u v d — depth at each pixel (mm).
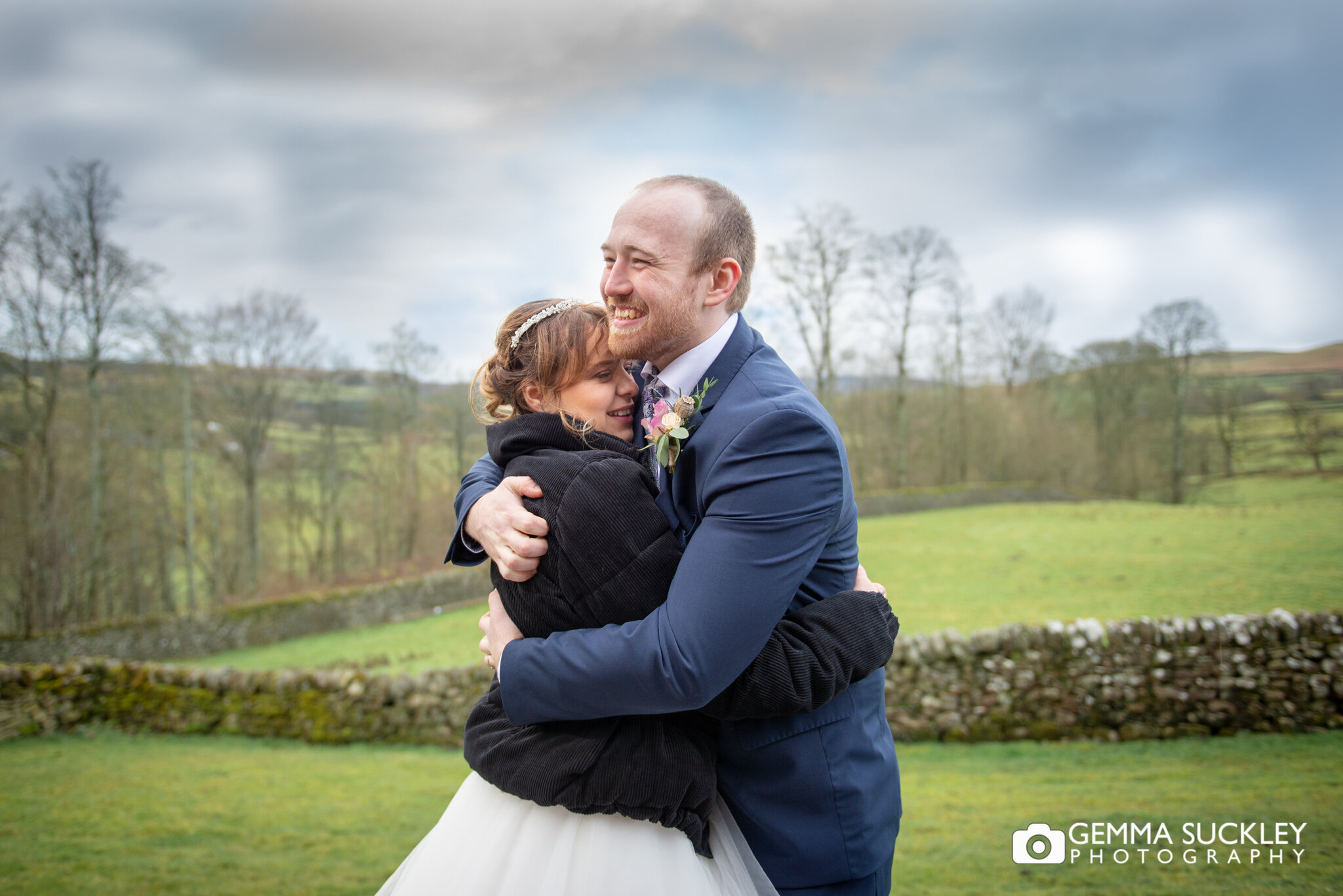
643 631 1256
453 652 17109
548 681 1306
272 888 5039
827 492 1354
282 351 35062
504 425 1603
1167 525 25719
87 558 28297
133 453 30609
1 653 21062
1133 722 7910
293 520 37688
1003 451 44625
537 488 1433
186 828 6492
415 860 1549
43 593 26500
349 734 9875
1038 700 8172
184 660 20062
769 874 1407
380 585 22531
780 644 1333
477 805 1501
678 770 1330
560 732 1383
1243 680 7816
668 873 1320
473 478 1726
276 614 21219
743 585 1247
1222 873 4242
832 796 1413
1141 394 43000
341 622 21578
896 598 17922
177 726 10438
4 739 10312
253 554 33906
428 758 9023
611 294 1480
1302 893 3934
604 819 1367
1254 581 17078
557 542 1374
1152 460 41094
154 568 33250
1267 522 24891
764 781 1414
